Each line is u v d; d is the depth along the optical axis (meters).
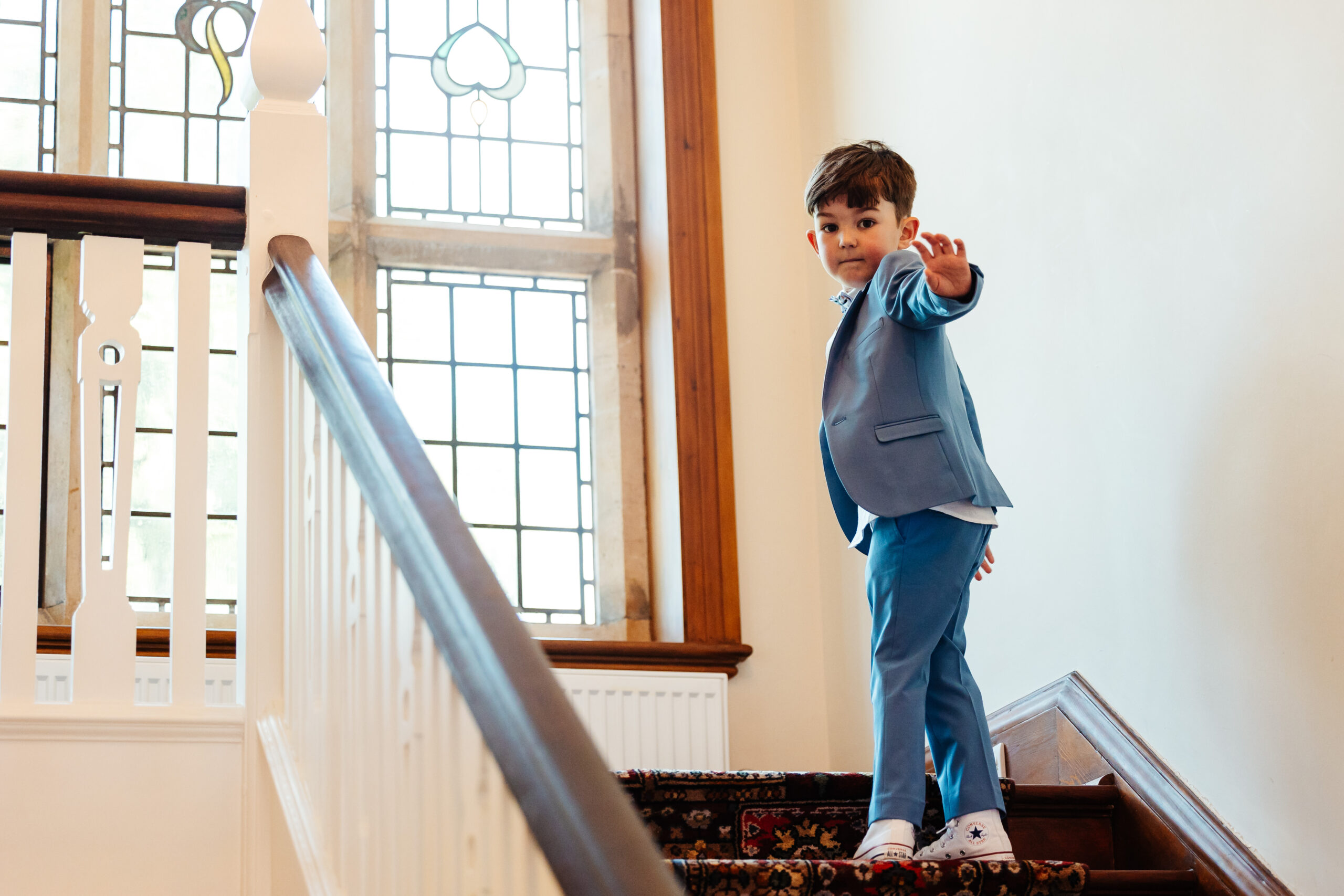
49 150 4.30
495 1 4.84
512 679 1.06
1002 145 3.38
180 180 4.39
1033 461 3.17
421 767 1.39
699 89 4.55
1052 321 3.12
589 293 4.68
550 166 4.77
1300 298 2.40
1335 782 2.26
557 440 4.52
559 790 0.95
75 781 2.07
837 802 2.54
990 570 2.51
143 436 4.12
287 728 2.08
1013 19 3.35
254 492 2.22
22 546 2.17
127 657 2.19
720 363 4.33
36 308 2.24
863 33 4.21
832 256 2.47
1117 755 2.75
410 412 4.40
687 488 4.20
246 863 2.07
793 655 4.20
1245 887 2.39
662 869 0.88
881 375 2.29
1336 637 2.27
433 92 4.71
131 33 4.45
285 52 2.42
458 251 4.52
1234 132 2.58
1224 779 2.51
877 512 2.20
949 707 2.27
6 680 2.12
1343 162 2.32
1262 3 2.52
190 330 2.32
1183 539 2.65
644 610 4.32
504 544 4.38
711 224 4.44
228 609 4.05
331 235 4.45
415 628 1.43
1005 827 2.35
